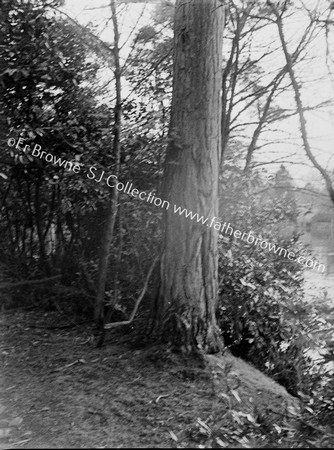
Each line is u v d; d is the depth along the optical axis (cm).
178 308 597
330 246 735
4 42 743
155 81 671
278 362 650
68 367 592
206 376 547
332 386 575
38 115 762
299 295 690
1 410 482
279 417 473
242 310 654
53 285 870
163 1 671
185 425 455
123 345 639
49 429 445
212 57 608
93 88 769
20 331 745
